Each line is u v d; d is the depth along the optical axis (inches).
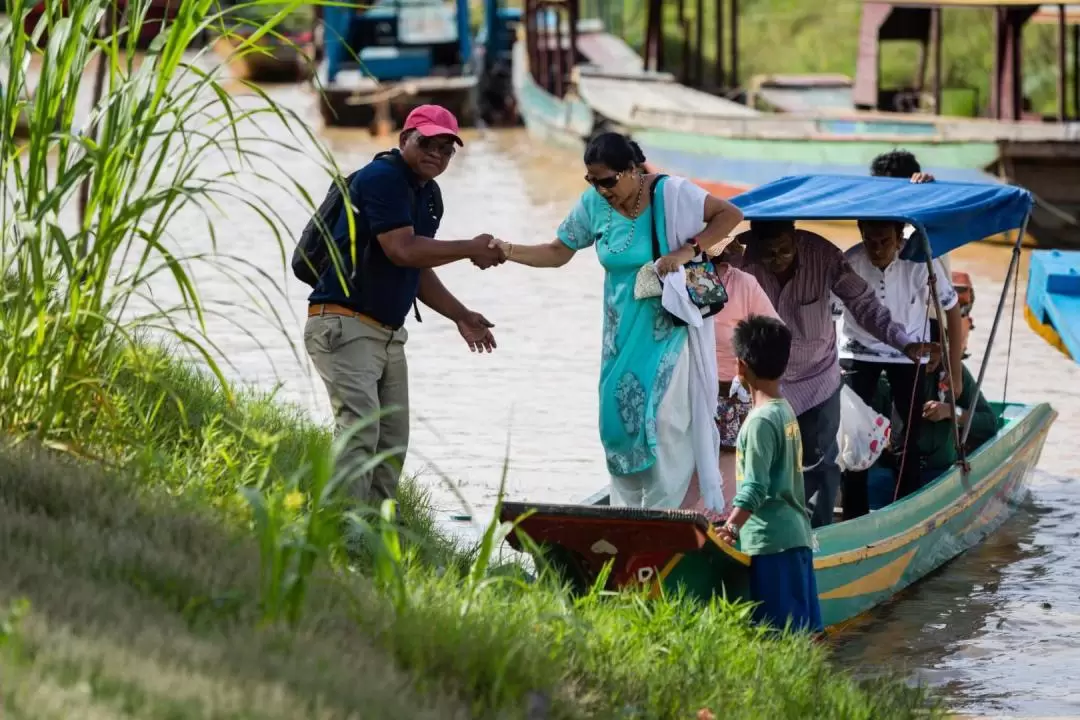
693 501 668.7
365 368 621.9
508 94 3494.1
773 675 538.9
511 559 721.0
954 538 828.0
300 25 3804.1
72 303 546.3
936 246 746.2
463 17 3348.9
